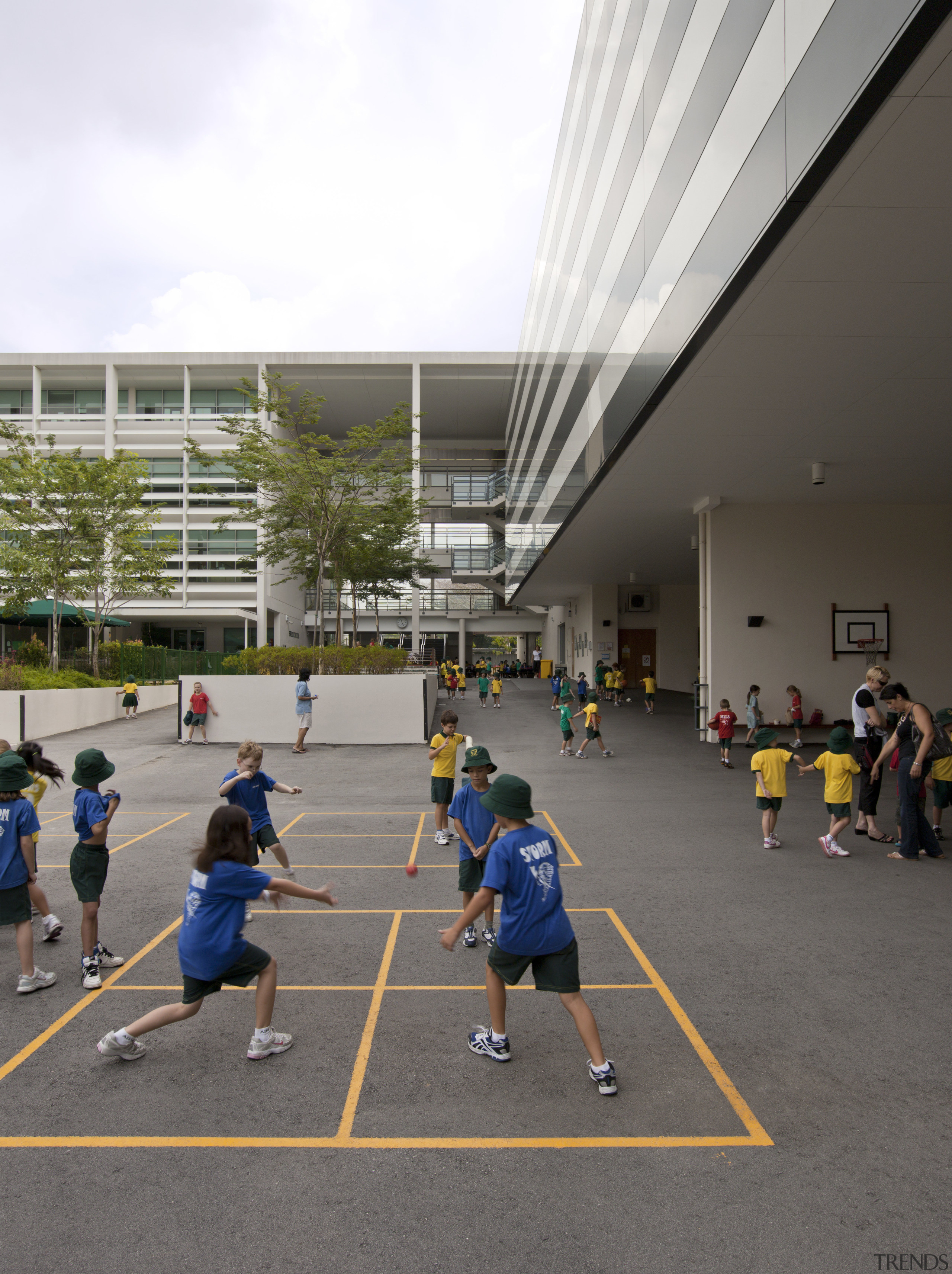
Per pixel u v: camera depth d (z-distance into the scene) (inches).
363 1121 135.9
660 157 393.4
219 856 151.1
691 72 340.2
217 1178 120.9
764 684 670.5
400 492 971.9
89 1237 107.9
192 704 687.1
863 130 200.7
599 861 311.4
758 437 474.9
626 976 199.3
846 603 668.7
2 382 1649.9
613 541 871.1
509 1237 107.5
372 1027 172.4
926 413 434.0
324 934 233.3
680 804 433.1
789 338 331.9
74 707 802.2
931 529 671.1
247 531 1596.9
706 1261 102.8
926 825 311.4
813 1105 140.6
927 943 221.1
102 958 207.2
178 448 1599.4
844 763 314.2
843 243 257.6
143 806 443.5
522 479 1285.7
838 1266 101.8
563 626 1754.4
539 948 145.4
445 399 1736.0
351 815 412.5
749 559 667.4
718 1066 154.6
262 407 845.2
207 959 150.7
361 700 699.4
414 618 1699.1
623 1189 117.6
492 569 1878.7
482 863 216.8
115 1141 130.5
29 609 1019.3
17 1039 167.8
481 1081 149.3
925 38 169.9
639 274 438.3
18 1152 127.9
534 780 516.7
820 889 273.0
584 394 646.5
